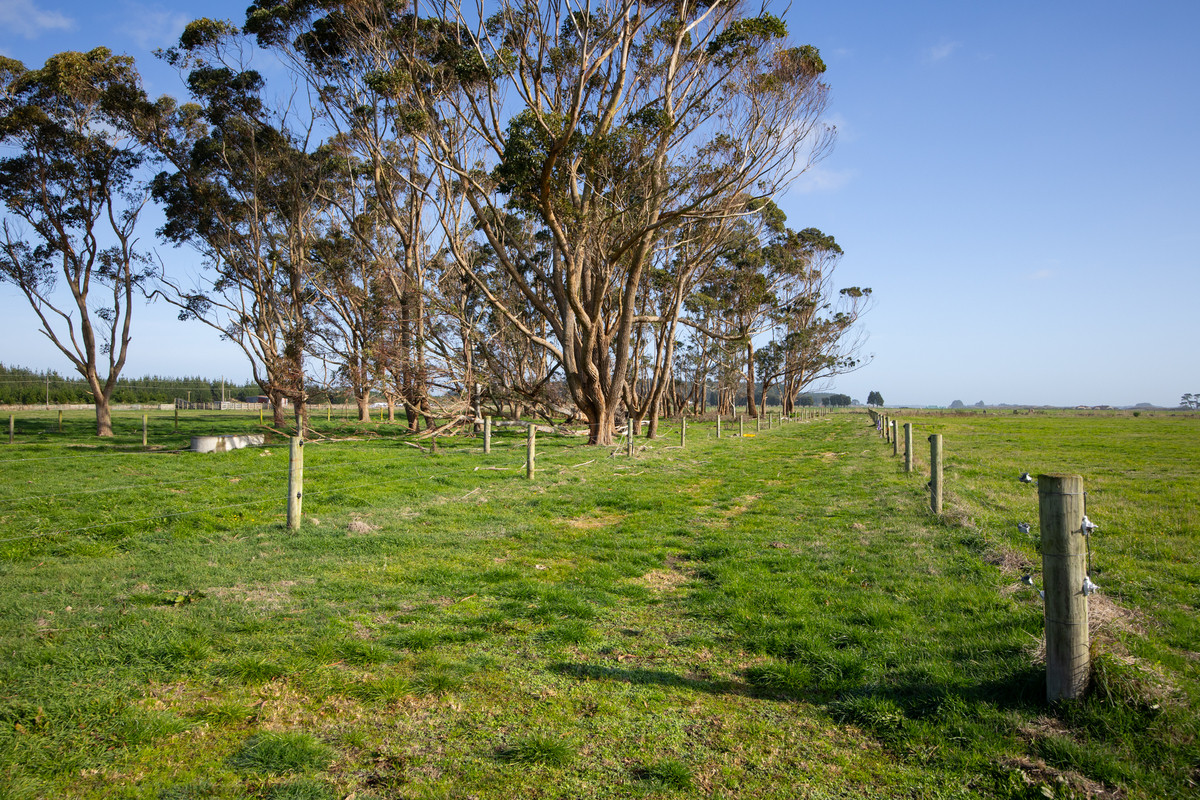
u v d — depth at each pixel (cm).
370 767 341
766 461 1933
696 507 1139
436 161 2247
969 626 519
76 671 437
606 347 2511
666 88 2261
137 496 1145
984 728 362
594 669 463
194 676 439
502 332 3522
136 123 3186
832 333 5662
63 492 1185
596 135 2064
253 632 519
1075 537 365
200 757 346
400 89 2138
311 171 3462
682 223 2731
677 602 625
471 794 318
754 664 475
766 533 914
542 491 1272
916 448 2339
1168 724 340
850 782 328
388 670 456
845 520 983
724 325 4525
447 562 750
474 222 2977
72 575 674
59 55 2994
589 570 726
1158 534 829
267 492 1204
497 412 3319
